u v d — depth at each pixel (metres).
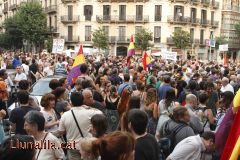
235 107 5.04
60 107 8.44
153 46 60.84
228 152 4.93
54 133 7.23
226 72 18.78
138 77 14.77
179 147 5.84
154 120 8.60
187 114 6.79
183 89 11.66
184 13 62.22
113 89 10.25
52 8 66.81
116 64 24.56
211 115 8.62
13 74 17.44
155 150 5.38
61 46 25.70
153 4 61.00
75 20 62.88
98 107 9.30
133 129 5.39
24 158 3.45
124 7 62.09
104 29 62.72
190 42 63.34
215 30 69.69
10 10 90.69
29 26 62.81
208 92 10.99
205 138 5.81
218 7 69.69
